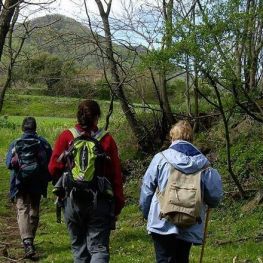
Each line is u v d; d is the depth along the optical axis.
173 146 4.38
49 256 6.80
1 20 7.52
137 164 12.09
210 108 12.14
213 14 6.93
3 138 22.86
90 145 4.62
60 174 4.73
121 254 6.68
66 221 4.75
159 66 7.43
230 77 7.07
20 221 6.79
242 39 7.17
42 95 32.81
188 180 4.23
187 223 4.15
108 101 13.95
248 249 6.50
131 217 9.15
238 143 9.74
